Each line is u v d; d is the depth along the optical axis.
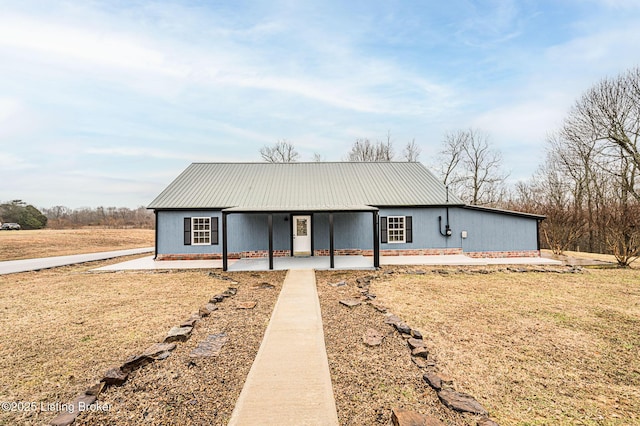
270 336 4.99
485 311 6.36
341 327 5.44
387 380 3.66
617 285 8.68
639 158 17.16
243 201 14.47
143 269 11.76
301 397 3.26
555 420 2.98
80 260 14.95
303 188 15.65
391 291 8.03
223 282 9.43
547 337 5.02
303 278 9.79
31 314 6.28
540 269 11.01
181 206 14.05
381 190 15.49
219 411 3.09
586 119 19.31
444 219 14.54
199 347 4.58
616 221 12.77
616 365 4.11
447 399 3.19
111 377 3.55
